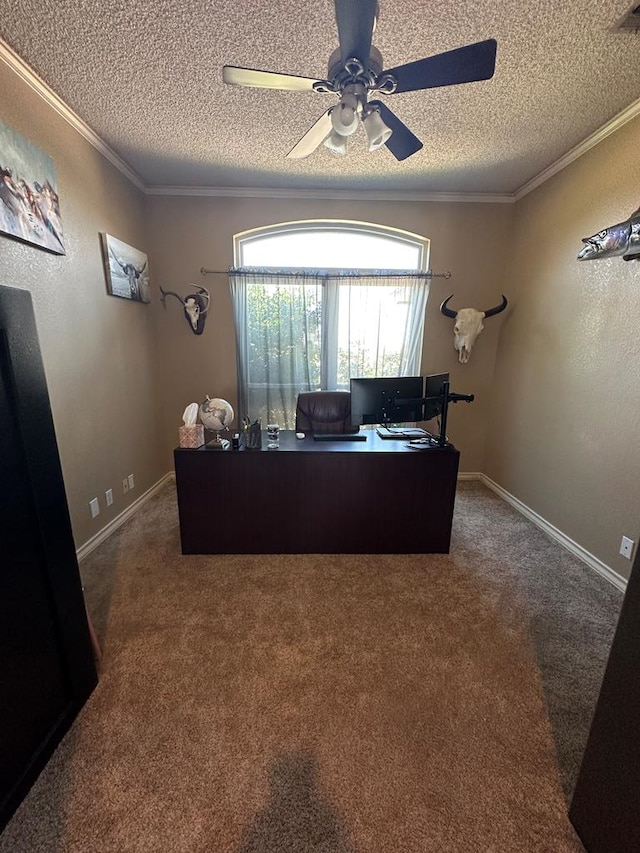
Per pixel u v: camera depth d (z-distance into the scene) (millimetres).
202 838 1055
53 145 2053
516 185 3178
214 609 1963
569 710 1444
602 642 1790
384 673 1595
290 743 1309
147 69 1825
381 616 1933
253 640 1761
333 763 1249
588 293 2463
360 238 3631
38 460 1184
